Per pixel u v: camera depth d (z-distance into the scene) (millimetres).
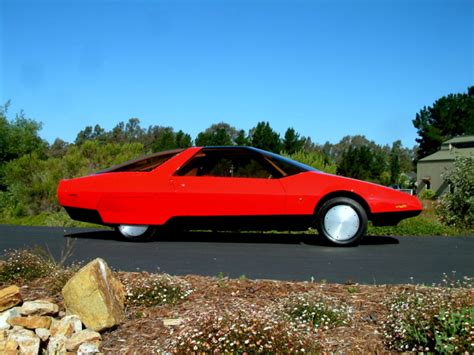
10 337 3521
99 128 70938
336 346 3586
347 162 64125
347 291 4746
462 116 62844
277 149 40094
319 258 6555
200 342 3416
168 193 7582
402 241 8344
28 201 17891
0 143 30266
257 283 4934
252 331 3420
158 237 8508
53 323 3844
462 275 5582
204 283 4941
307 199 7359
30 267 5121
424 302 4051
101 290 3910
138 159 7957
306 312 4004
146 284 4578
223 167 7645
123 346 3650
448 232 9984
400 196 7492
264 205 7406
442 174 14234
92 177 7918
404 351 3486
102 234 9055
